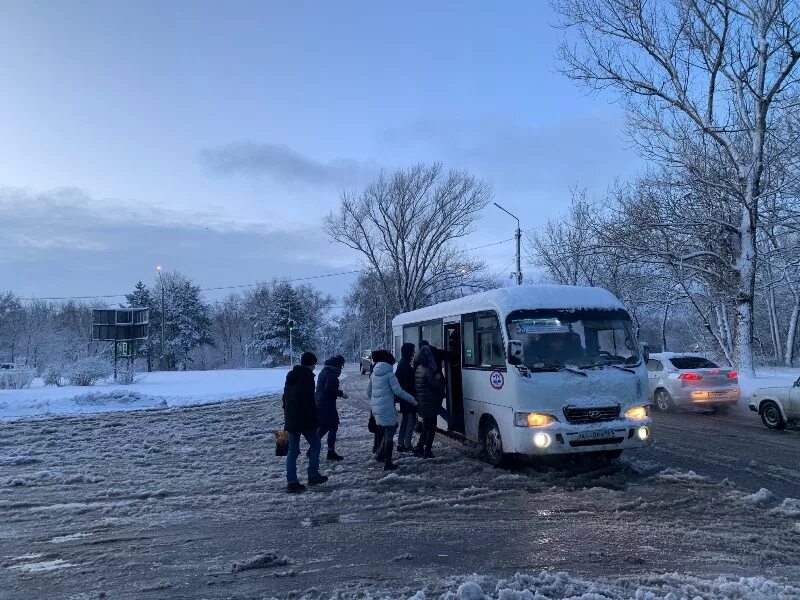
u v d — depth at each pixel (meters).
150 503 7.21
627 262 23.47
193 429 13.68
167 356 72.25
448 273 50.78
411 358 10.30
